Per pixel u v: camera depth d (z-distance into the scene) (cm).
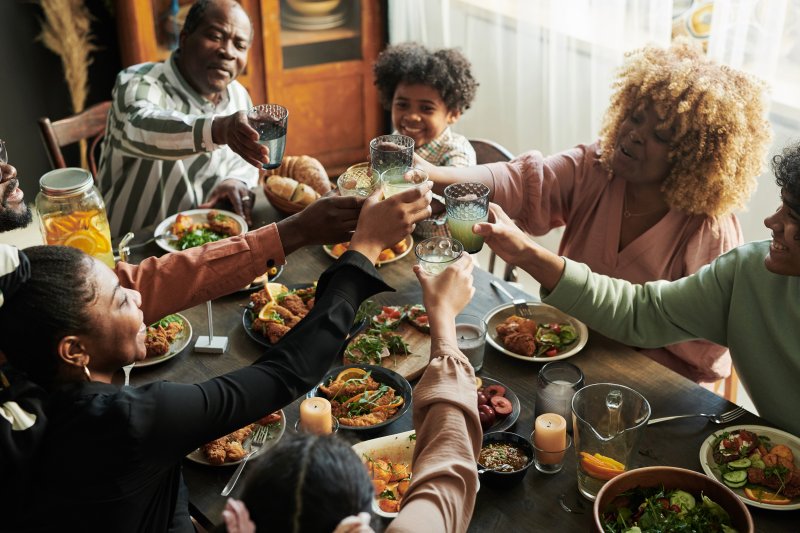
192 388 113
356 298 125
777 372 175
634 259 223
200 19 260
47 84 417
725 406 168
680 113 203
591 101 331
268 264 159
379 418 166
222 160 278
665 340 189
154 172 269
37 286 107
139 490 111
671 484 134
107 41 419
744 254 179
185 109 271
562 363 164
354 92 434
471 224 175
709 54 280
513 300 204
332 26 414
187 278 157
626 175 217
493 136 403
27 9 397
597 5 312
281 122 199
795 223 157
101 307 112
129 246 230
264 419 164
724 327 184
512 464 150
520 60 359
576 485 151
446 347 120
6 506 108
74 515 109
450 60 265
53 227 177
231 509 70
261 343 188
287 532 72
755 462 152
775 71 272
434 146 269
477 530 141
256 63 411
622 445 142
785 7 260
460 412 113
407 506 101
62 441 107
